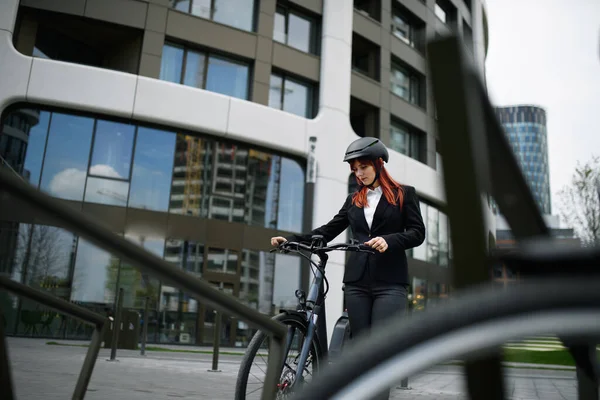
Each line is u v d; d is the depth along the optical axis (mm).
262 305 13570
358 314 2852
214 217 13430
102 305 11492
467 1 22141
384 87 17609
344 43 16156
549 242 464
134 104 12516
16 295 1539
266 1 15039
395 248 2744
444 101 543
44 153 12078
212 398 3869
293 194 14719
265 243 13961
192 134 13461
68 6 12492
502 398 389
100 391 3979
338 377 388
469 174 520
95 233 689
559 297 351
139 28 13125
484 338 359
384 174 3025
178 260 12797
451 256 506
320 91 15516
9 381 1238
